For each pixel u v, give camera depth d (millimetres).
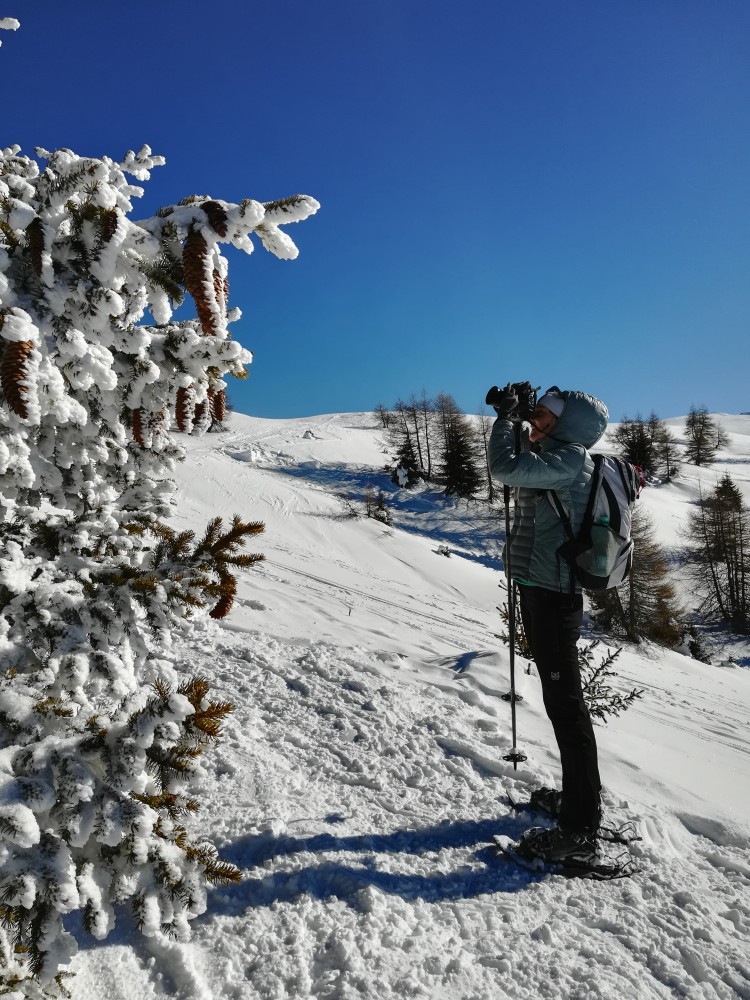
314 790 2992
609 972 1961
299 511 30375
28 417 1600
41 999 1574
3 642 1761
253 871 2311
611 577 2605
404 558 27188
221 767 3043
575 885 2420
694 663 18203
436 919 2182
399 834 2684
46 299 1785
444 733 3730
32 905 1447
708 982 1959
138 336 1899
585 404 2811
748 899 2385
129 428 2432
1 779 1479
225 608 2088
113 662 1775
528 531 2729
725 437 100875
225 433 68438
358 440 71000
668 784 3352
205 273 1792
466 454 53719
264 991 1811
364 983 1834
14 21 2191
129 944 1920
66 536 2115
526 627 2740
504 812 2924
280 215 1883
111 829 1540
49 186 1800
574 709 2541
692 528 44469
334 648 5543
